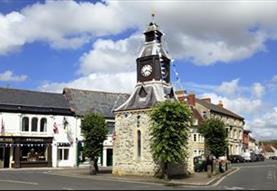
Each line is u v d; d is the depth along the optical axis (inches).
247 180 1232.2
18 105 1882.4
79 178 1223.5
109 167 1939.0
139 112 1379.2
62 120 1985.7
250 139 3964.1
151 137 1256.8
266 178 1312.7
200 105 2674.7
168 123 1184.2
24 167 1855.3
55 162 1941.4
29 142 1882.4
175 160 1190.9
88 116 1473.9
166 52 1485.0
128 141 1393.9
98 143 1440.7
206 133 1731.1
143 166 1341.0
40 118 1934.1
